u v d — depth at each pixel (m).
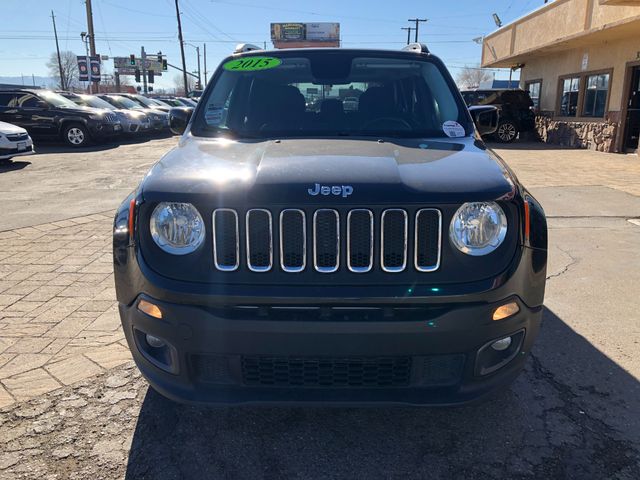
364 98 3.48
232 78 3.62
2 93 16.50
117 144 17.94
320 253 2.20
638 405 2.91
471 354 2.25
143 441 2.62
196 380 2.35
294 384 2.30
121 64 75.19
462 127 3.30
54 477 2.37
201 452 2.55
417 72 3.62
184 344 2.24
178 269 2.24
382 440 2.65
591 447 2.57
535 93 22.12
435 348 2.20
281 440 2.65
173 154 2.80
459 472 2.42
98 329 3.78
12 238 6.10
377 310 2.17
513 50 21.78
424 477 2.39
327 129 3.28
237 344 2.20
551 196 8.32
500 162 2.67
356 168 2.36
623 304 4.23
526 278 2.30
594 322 3.91
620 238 6.04
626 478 2.36
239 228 2.19
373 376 2.28
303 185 2.20
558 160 13.33
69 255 5.46
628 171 11.16
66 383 3.09
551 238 6.03
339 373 2.28
